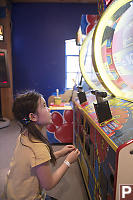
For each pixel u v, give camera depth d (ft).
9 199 2.67
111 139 2.42
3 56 10.48
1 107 12.24
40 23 13.73
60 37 13.97
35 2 13.37
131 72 3.86
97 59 4.08
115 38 4.06
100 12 5.56
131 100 3.51
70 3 13.56
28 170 2.60
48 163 2.62
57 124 8.49
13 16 13.50
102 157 2.95
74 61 14.37
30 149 2.59
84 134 4.83
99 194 3.23
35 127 2.76
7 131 10.42
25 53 13.98
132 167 2.08
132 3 3.22
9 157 6.98
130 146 2.03
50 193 5.08
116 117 3.09
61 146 8.40
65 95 11.76
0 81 10.64
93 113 4.08
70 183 5.52
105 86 4.29
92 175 3.86
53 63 14.25
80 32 7.51
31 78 14.33
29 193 2.64
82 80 8.82
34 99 2.79
